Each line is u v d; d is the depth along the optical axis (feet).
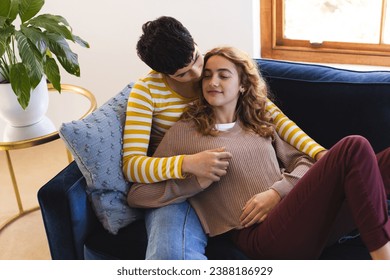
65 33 5.55
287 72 5.41
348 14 7.07
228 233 4.71
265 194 4.43
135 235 4.65
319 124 5.24
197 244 4.36
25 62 5.29
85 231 4.64
